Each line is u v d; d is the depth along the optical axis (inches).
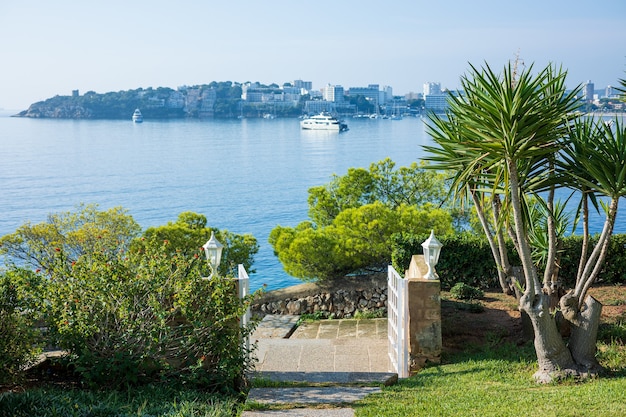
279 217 2301.9
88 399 281.9
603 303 479.8
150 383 318.0
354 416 276.8
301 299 698.8
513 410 268.5
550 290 370.0
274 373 363.9
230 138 7042.3
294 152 5073.8
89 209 749.9
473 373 355.9
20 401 260.5
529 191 358.9
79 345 315.9
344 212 751.7
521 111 310.7
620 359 351.3
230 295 339.6
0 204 2642.7
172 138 7116.1
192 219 794.8
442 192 881.5
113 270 327.0
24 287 320.8
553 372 332.5
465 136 331.0
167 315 322.7
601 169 332.2
